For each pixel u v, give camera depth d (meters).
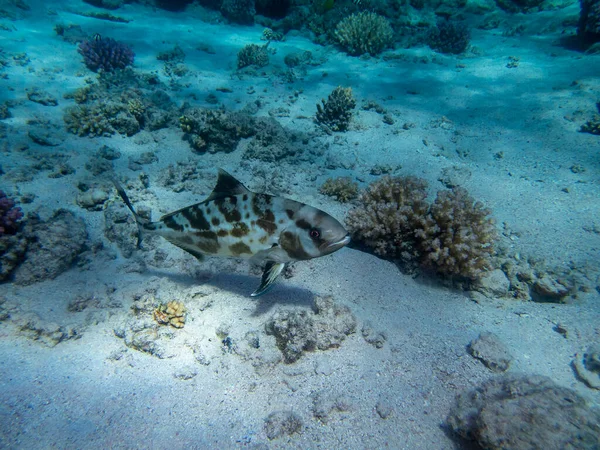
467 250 0.76
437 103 1.54
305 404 0.56
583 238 0.89
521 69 1.70
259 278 0.78
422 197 0.83
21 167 1.01
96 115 1.21
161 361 0.63
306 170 1.15
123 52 1.66
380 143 1.31
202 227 0.57
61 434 0.48
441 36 2.04
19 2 2.00
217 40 2.18
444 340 0.67
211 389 0.58
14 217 0.74
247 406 0.56
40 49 1.68
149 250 0.86
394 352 0.65
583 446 0.41
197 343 0.65
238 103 1.54
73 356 0.62
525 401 0.47
